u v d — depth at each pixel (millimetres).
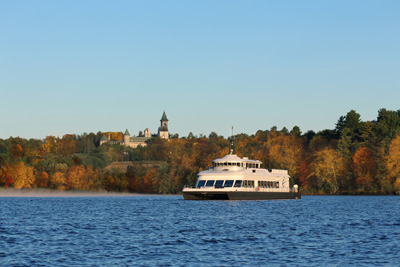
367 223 105188
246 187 169250
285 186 194000
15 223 105438
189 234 85812
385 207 157875
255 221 107625
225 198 166000
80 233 87625
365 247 72188
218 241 77875
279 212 132375
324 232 89188
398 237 82438
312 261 62250
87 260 62781
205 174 170875
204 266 59594
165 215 122875
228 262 61719
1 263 60938
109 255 66000
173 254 66812
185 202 179125
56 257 64625
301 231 90438
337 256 65375
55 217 120625
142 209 146375
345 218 116500
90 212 137125
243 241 77938
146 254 66750
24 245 73812
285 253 67562
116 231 90375
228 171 170500
